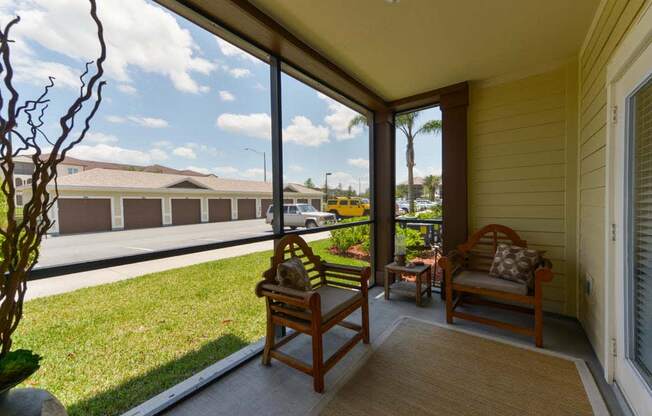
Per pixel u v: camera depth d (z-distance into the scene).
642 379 1.45
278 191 2.43
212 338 2.41
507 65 2.81
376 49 2.48
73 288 3.04
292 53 2.35
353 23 2.11
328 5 1.91
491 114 3.11
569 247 2.72
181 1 1.73
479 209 3.21
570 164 2.70
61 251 3.19
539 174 2.87
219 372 1.93
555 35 2.30
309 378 1.91
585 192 2.41
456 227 3.27
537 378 1.85
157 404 1.64
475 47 2.47
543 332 2.47
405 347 2.27
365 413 1.58
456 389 1.76
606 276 1.79
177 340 2.36
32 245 0.96
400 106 3.69
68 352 2.08
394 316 2.88
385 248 3.85
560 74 2.74
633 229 1.57
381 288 3.79
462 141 3.20
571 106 2.68
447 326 2.63
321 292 2.25
